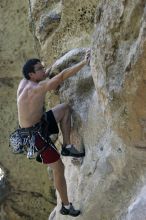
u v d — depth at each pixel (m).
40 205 11.45
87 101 5.28
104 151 4.88
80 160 5.39
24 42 10.64
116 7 3.87
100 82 4.21
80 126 5.29
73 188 5.54
